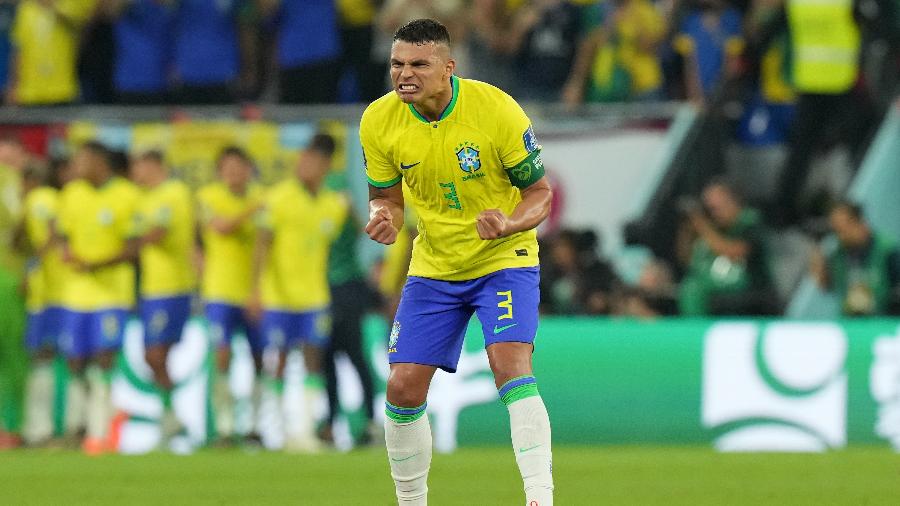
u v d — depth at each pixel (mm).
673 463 40719
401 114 21719
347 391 48375
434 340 22078
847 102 56219
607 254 53438
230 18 56125
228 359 47375
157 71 56531
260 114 50469
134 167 48781
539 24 57344
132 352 49312
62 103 56719
